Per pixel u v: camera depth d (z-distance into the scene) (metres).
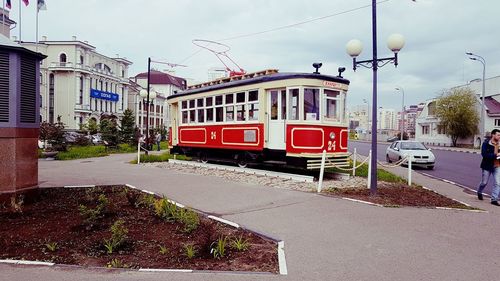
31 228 6.91
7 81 8.60
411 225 7.55
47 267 5.18
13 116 8.66
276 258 5.64
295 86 13.21
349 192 10.96
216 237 6.43
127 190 10.20
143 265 5.29
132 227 7.08
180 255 5.68
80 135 40.16
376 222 7.71
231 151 16.56
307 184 12.23
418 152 22.38
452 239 6.70
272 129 14.08
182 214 7.44
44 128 27.14
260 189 11.31
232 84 15.68
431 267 5.36
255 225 7.37
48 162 21.28
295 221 7.70
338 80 13.91
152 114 84.19
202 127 17.64
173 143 20.61
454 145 55.03
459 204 10.05
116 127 37.34
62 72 66.31
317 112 13.38
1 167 8.59
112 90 77.31
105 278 4.83
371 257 5.72
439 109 54.47
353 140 81.62
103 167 18.09
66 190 10.77
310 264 5.41
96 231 6.79
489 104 53.03
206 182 12.74
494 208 9.80
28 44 65.19
